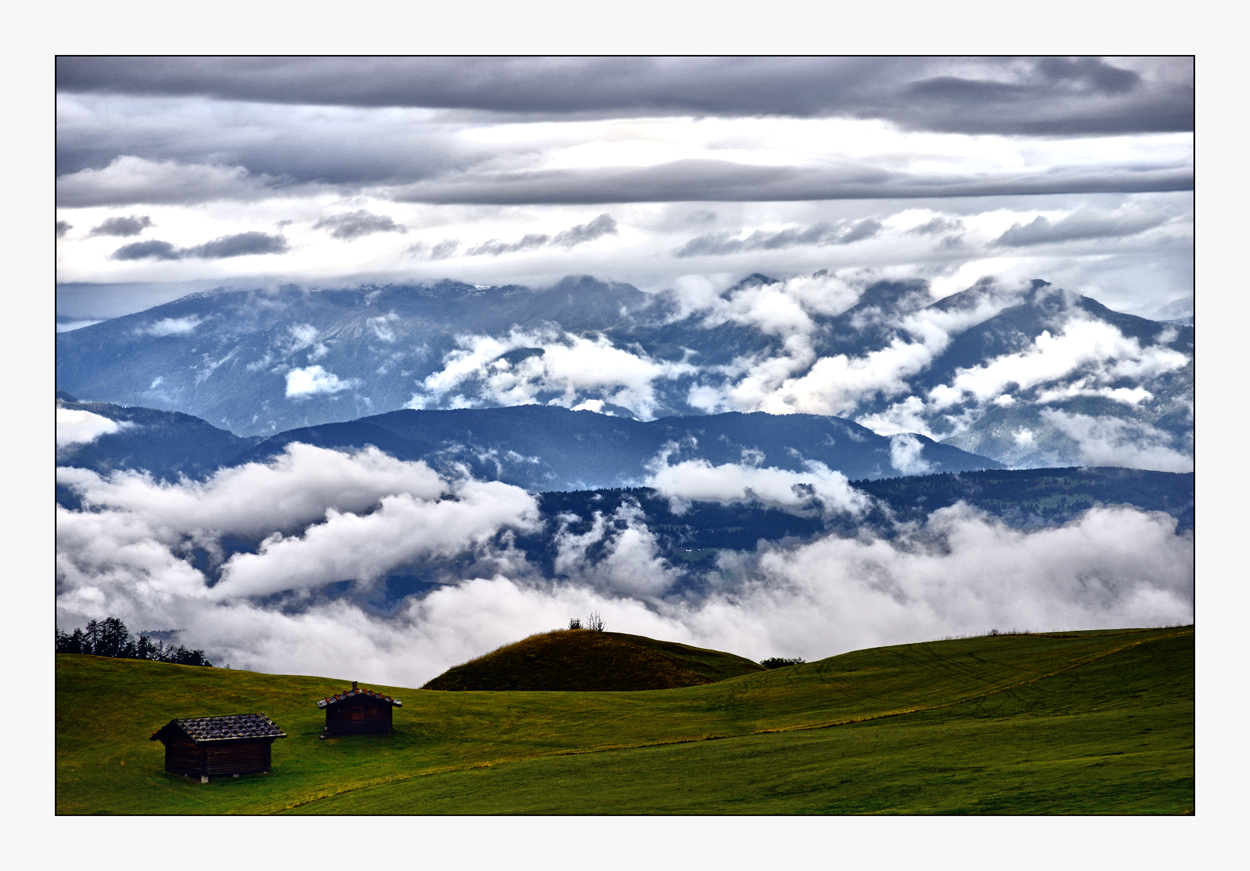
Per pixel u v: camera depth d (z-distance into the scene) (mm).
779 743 63125
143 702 77688
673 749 64500
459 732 76125
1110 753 50594
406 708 82000
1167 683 68000
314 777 64375
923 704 76312
